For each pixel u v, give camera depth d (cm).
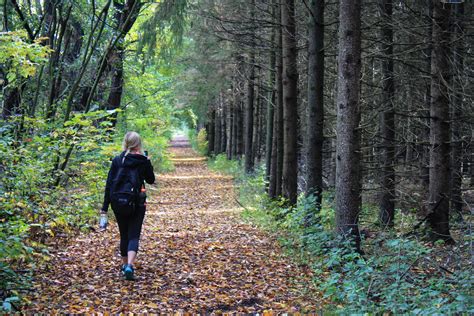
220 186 2236
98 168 1118
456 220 1115
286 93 1167
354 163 751
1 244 517
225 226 1157
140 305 554
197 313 538
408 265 623
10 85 954
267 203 1379
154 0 1142
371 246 799
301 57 1541
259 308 557
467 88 1067
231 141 3359
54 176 934
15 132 886
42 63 904
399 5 1191
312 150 991
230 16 1338
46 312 513
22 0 1110
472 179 1600
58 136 952
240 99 2811
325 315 521
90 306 543
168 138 4797
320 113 988
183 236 1002
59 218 752
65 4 1088
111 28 1190
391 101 1064
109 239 923
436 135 928
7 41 756
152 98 2248
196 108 2973
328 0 1238
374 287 569
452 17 935
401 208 1386
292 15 1148
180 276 679
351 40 730
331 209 1166
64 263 714
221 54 1777
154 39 1144
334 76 1423
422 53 1185
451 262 691
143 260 764
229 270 718
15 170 739
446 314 444
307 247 816
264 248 877
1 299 525
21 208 715
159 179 2445
